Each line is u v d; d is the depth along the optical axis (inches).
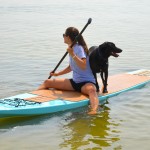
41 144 197.5
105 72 278.8
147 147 193.6
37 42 577.9
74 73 276.4
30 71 375.9
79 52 265.9
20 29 753.0
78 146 194.7
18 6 1379.2
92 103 257.3
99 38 611.8
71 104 254.7
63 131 216.5
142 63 416.5
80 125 227.0
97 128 221.3
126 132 215.0
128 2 1588.3
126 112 250.8
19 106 239.9
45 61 427.5
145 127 223.0
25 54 472.7
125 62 422.3
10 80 337.1
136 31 706.2
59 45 547.5
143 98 283.1
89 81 272.5
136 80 328.5
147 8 1272.1
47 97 264.1
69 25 813.2
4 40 600.7
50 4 1475.1
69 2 1594.5
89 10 1206.3
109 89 297.9
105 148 192.1
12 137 207.6
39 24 840.3
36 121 234.4
